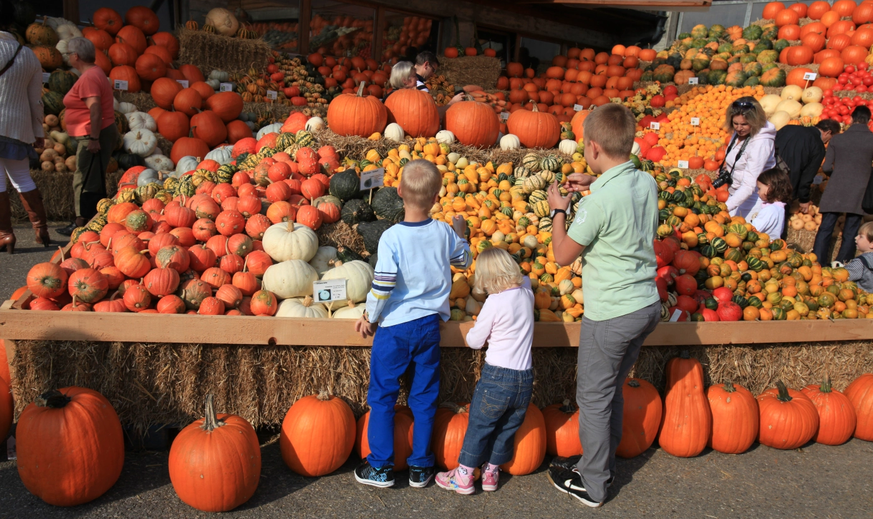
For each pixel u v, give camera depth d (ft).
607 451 9.90
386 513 9.61
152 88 27.99
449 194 15.84
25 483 9.03
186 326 10.25
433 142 17.56
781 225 17.89
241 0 35.37
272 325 10.53
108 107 21.35
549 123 19.83
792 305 14.26
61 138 24.41
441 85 39.06
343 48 39.34
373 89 36.68
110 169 24.57
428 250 9.65
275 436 11.70
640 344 9.84
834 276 15.88
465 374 11.68
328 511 9.54
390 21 40.93
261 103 31.24
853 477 11.68
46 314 9.83
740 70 38.73
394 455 10.54
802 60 37.27
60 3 30.60
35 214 19.89
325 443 10.04
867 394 13.04
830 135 25.25
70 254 13.12
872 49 35.37
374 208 14.40
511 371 9.71
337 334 10.80
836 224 25.58
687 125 33.27
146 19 30.83
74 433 8.81
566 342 11.85
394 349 9.64
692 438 11.71
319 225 13.66
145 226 12.73
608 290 9.25
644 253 9.35
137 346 10.30
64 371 10.23
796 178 23.15
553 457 11.71
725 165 20.16
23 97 18.40
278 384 11.05
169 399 10.67
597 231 9.05
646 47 52.11
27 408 9.07
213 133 27.35
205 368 10.72
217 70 31.32
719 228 15.98
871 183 22.57
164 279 10.87
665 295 13.32
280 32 37.01
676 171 19.01
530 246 14.40
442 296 9.96
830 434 12.67
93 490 9.12
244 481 9.16
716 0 50.19
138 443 10.80
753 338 13.06
